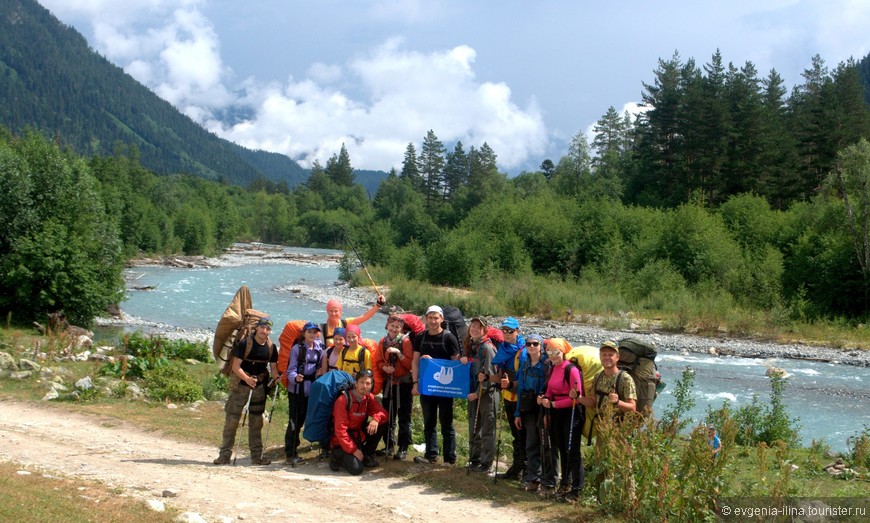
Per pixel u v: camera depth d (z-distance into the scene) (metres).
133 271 61.12
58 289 24.64
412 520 6.87
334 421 8.78
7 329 22.11
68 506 6.28
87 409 12.70
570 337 32.62
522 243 55.69
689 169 65.62
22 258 23.94
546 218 58.09
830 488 9.52
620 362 8.09
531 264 54.75
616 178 74.06
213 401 14.45
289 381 9.20
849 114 63.06
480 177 106.88
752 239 49.81
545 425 8.12
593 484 7.81
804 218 47.09
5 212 24.47
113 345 20.47
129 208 74.81
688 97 66.44
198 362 19.06
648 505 7.00
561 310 38.94
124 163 122.38
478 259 52.53
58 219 25.69
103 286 26.11
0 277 23.86
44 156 26.20
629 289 43.81
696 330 34.41
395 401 9.57
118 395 14.08
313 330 9.29
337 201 150.50
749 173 63.12
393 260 57.47
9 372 14.91
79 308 25.56
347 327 9.41
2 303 23.84
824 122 59.66
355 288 51.66
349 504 7.27
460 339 9.41
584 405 7.99
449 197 121.38
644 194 68.69
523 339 8.84
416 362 9.30
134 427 11.52
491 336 9.02
